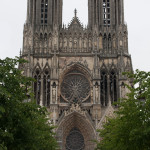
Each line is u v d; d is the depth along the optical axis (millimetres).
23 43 115000
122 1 119875
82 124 108812
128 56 114375
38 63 113062
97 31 115250
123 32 115812
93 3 119625
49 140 69500
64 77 113812
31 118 45031
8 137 41469
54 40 113875
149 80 45844
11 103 40906
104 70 114000
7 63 43531
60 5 123000
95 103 108125
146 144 44188
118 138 49781
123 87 109688
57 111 107625
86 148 108188
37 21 119375
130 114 45875
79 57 113938
